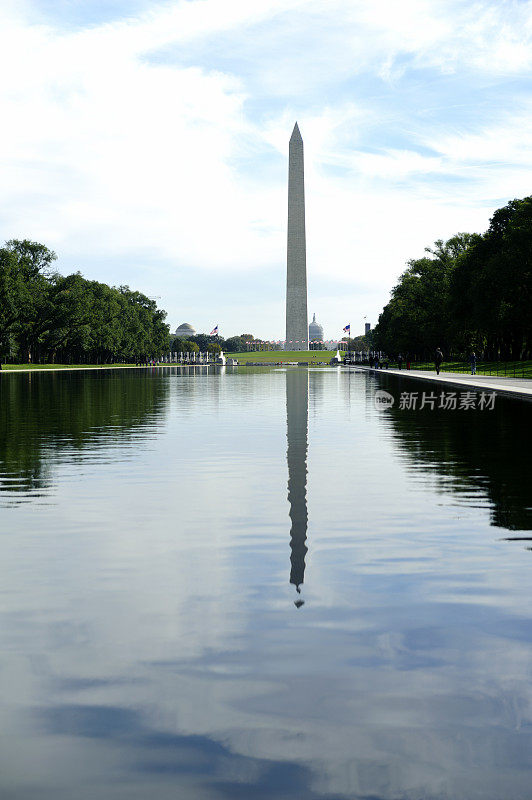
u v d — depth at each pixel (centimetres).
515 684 496
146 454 1738
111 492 1245
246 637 584
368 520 1021
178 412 3052
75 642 577
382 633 592
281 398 3994
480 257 9144
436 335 12025
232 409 3197
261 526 987
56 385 5928
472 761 404
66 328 12988
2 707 469
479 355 12162
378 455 1714
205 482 1343
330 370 10994
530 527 977
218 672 519
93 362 16612
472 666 525
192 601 677
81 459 1655
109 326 14362
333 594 694
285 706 468
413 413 2959
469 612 641
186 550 864
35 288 11869
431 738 427
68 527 985
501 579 741
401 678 507
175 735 434
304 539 914
